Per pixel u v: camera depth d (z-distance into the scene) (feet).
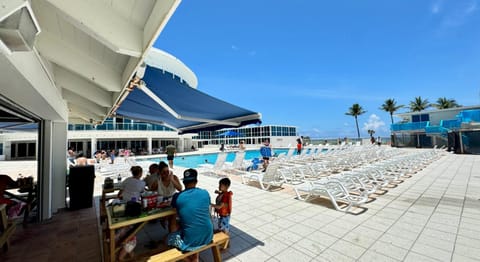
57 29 8.13
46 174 16.44
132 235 9.20
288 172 26.17
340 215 15.40
